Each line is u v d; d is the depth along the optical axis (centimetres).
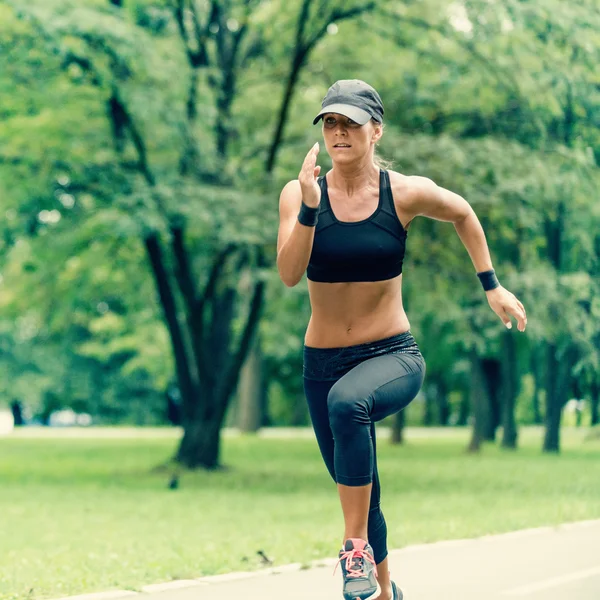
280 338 5166
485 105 2731
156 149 2834
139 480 2728
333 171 593
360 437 566
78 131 2786
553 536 1402
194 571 1105
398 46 2775
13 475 2925
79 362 7569
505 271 2628
